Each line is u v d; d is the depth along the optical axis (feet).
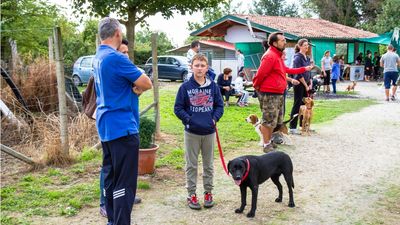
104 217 15.80
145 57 109.50
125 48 15.12
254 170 15.34
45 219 15.58
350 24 144.46
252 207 15.65
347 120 36.63
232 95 46.83
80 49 101.65
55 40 21.62
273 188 19.07
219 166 22.65
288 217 15.78
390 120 36.37
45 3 68.59
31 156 23.35
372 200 17.60
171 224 15.20
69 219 15.62
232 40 80.64
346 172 21.49
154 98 28.55
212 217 15.80
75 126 26.58
